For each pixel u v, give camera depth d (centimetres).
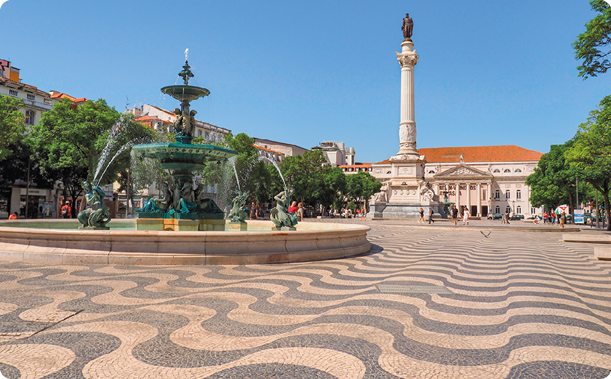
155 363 332
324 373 318
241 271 777
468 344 393
